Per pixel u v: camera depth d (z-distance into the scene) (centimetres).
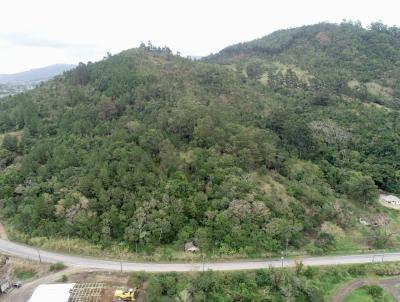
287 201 9062
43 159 9969
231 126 10588
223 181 8694
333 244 8400
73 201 8175
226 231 7800
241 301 6444
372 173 11956
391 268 7800
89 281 6644
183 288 6569
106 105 11462
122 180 8312
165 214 7850
